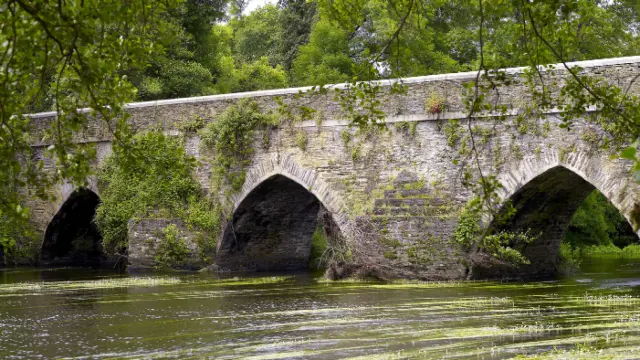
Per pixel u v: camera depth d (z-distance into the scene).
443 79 22.70
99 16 9.01
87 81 9.39
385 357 13.21
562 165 20.75
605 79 20.05
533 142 21.23
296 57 43.50
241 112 26.52
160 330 16.19
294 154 25.39
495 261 22.31
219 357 13.60
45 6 9.13
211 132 26.97
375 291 21.20
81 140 29.30
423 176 22.89
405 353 13.47
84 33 9.02
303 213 28.86
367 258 23.34
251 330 16.02
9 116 9.64
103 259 32.31
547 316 16.86
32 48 9.00
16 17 8.85
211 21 40.81
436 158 22.70
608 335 14.60
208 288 22.95
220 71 42.72
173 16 36.97
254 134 26.36
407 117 23.19
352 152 24.16
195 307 19.20
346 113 24.30
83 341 15.16
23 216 10.00
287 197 27.61
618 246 46.56
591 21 28.73
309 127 25.11
